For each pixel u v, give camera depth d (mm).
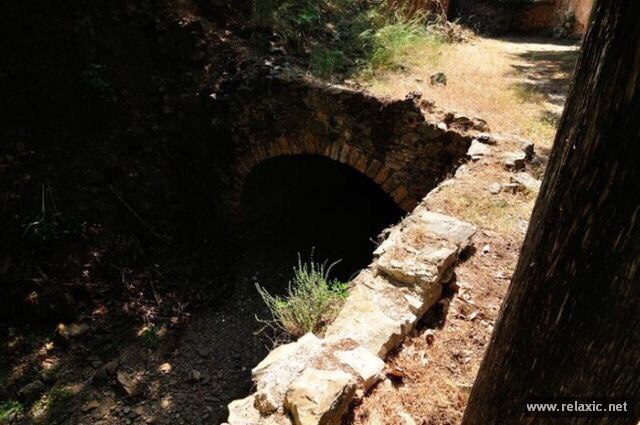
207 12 6711
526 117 5750
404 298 2713
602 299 1127
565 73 7668
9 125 5902
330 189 7871
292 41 6738
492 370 1562
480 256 3195
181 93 6320
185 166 6586
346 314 2641
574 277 1170
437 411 2203
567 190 1140
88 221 5809
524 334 1369
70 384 4629
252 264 6520
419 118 5043
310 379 2088
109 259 5734
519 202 3789
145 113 6484
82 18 6238
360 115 5285
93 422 4320
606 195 1046
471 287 2959
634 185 996
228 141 6055
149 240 6266
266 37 6551
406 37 7375
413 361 2463
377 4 8102
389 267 2871
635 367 1150
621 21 936
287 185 6961
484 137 4762
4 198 5445
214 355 5070
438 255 2945
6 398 4449
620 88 964
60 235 5520
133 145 6410
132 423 4316
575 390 1276
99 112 6355
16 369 4699
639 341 1114
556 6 12430
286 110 5660
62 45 6242
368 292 2777
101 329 5188
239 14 6891
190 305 5660
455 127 5082
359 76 6383
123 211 6141
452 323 2734
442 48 8211
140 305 5516
